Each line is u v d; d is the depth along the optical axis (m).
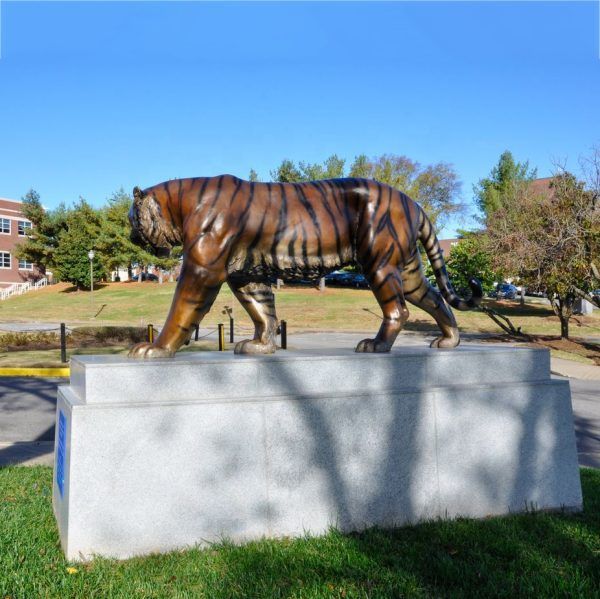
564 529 4.19
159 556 3.66
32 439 7.71
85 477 3.62
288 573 3.41
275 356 4.36
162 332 4.36
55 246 48.72
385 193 4.79
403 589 3.22
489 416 4.60
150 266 54.56
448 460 4.46
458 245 21.06
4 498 4.86
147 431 3.75
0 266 53.47
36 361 14.60
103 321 29.23
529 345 19.05
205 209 4.33
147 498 3.74
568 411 4.86
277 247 4.49
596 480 5.61
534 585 3.30
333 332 24.52
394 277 4.77
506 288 38.38
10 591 3.15
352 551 3.70
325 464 4.13
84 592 3.16
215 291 4.40
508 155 38.09
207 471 3.87
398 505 4.31
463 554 3.72
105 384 3.81
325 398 4.15
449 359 4.64
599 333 23.41
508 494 4.62
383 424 4.29
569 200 16.17
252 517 3.96
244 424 3.96
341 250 4.69
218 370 4.05
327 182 4.75
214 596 3.12
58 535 4.00
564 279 15.89
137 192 4.48
